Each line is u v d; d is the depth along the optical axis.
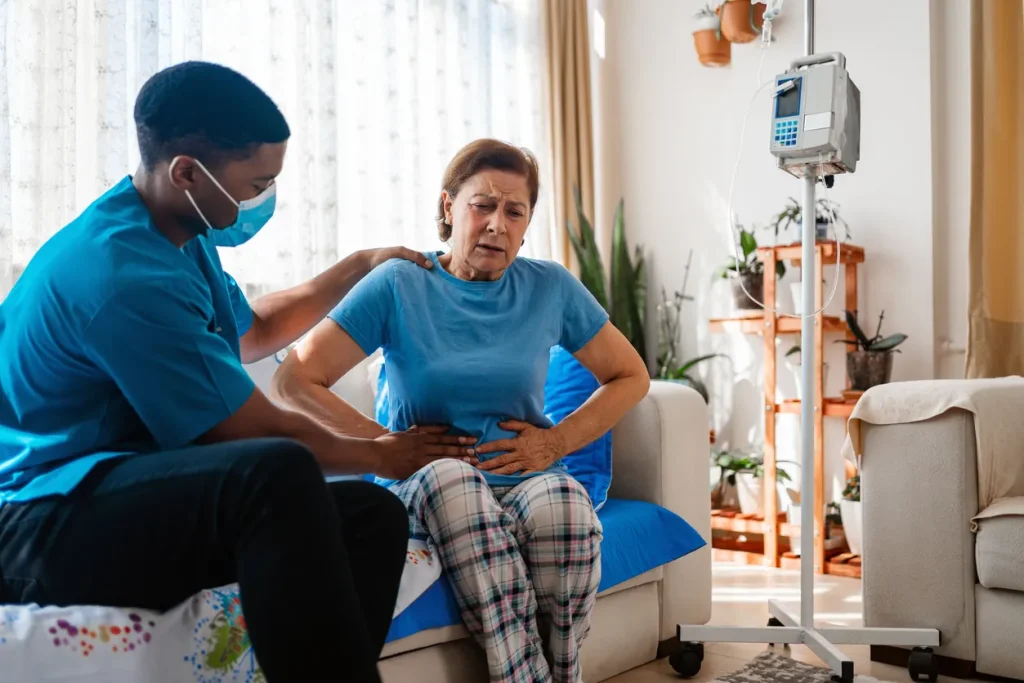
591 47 4.16
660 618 2.07
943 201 3.26
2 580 1.09
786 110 2.00
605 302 3.68
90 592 1.06
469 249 1.60
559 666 1.50
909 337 3.27
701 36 3.70
